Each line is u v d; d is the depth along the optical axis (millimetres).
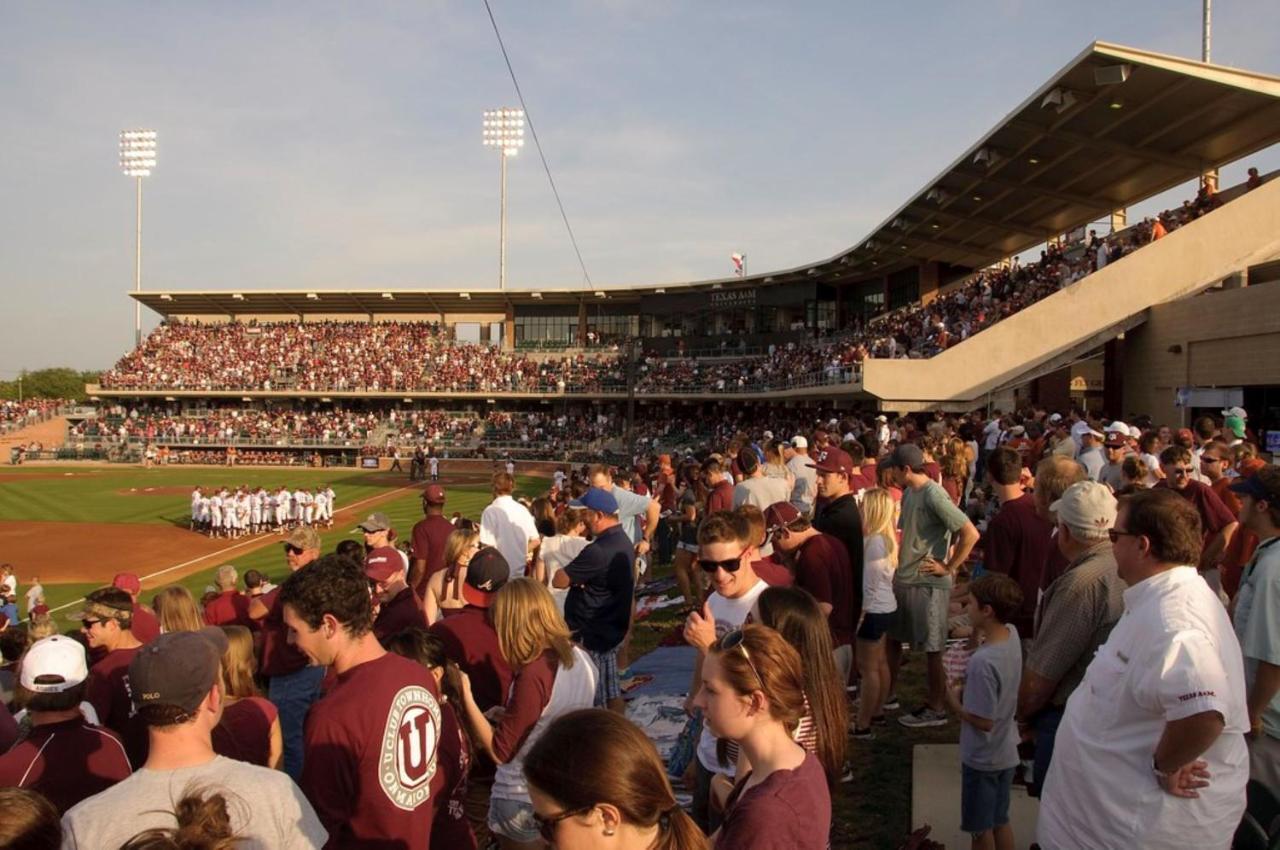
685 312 62312
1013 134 26500
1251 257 26047
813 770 3037
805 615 3789
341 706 3844
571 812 2457
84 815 3230
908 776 6660
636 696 8695
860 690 7445
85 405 73625
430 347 67812
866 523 7434
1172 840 3430
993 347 26656
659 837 2592
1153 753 3500
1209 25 33844
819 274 51938
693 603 11984
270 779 3479
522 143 70562
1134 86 22922
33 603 17922
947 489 12469
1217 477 8047
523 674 4727
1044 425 18734
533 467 56531
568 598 6906
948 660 6312
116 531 33531
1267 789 4336
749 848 2807
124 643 6305
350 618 3973
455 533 7508
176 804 3094
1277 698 4336
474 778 7023
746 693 3002
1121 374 27547
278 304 71125
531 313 68750
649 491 15992
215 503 32875
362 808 3812
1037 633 4773
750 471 9539
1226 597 6781
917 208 34875
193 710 3385
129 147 71938
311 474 55562
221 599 8797
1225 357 22562
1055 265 30578
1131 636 3617
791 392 41094
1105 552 4605
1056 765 3844
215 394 65750
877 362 27094
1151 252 25859
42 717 4152
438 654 4844
